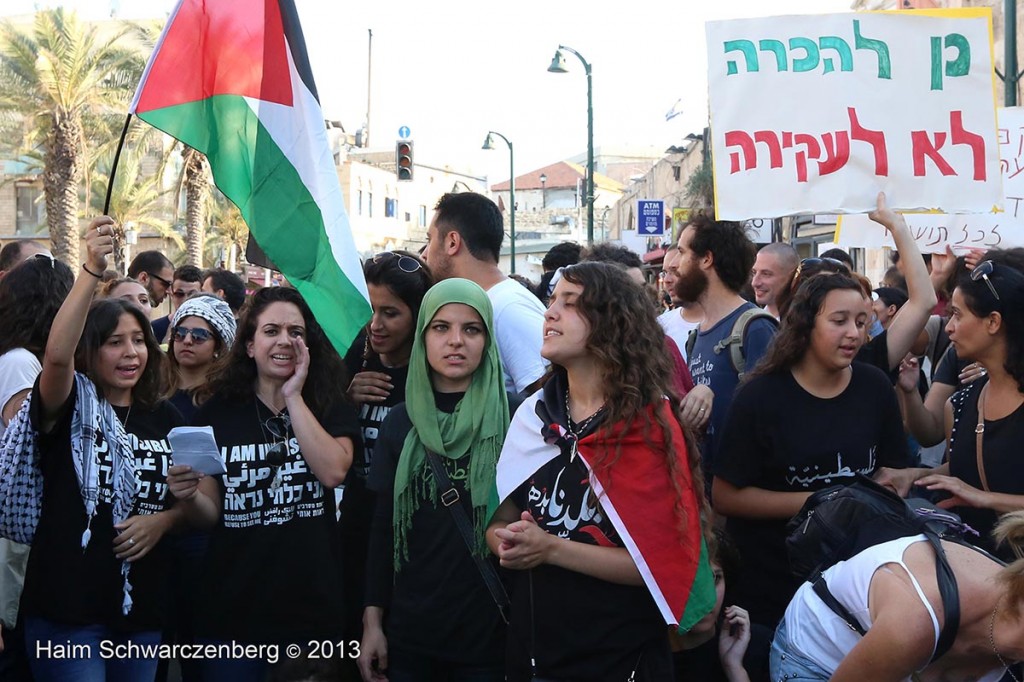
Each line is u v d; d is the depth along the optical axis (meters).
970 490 3.59
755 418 3.68
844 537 2.81
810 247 18.44
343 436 3.74
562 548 2.93
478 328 3.47
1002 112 5.98
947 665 2.66
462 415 3.44
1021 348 3.61
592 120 23.14
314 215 3.81
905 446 3.76
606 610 2.96
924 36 4.55
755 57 4.57
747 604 3.76
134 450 3.67
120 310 3.67
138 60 27.03
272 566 3.63
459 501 3.40
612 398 2.98
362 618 3.94
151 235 41.31
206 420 3.74
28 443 3.49
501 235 4.46
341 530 4.06
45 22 25.45
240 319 3.81
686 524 2.95
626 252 6.82
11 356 3.95
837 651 2.78
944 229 6.01
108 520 3.55
